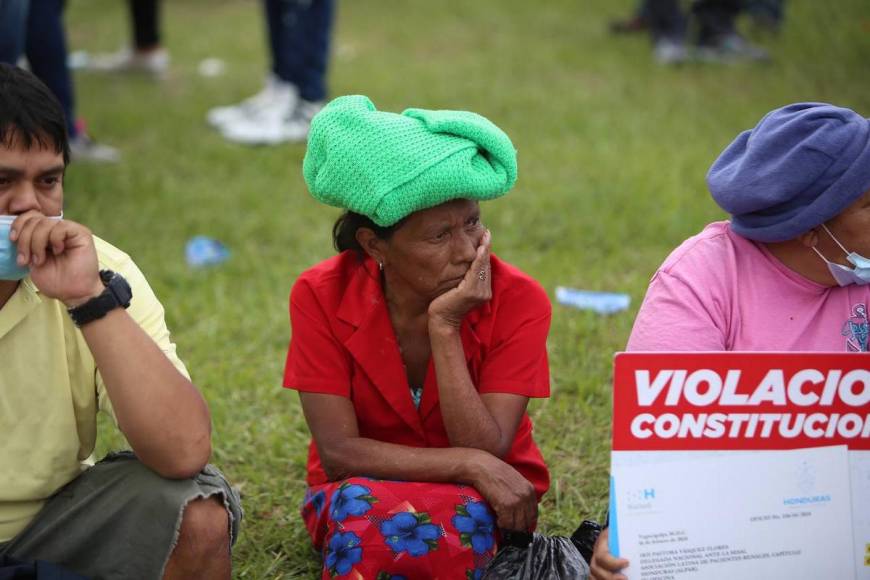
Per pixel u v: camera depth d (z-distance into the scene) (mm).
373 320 2822
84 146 6836
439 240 2643
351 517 2633
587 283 5020
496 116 7785
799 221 2451
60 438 2480
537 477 3018
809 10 10625
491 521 2676
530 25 10898
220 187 6480
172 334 4633
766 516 2299
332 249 5523
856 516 2324
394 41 10406
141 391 2312
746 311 2615
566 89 8508
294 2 7191
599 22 10938
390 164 2535
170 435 2336
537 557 2643
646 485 2266
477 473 2670
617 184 6309
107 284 2326
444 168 2521
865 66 8945
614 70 9078
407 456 2744
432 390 2850
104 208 6035
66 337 2473
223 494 2457
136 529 2414
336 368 2855
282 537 3295
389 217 2574
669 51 9211
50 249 2283
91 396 2525
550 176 6480
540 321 2873
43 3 6340
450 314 2689
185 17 11867
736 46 9305
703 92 8383
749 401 2248
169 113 8094
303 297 2883
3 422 2441
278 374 4273
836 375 2248
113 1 12617
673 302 2631
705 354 2213
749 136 2598
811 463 2293
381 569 2615
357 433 2863
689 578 2301
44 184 2357
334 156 2605
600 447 3703
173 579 2447
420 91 8391
